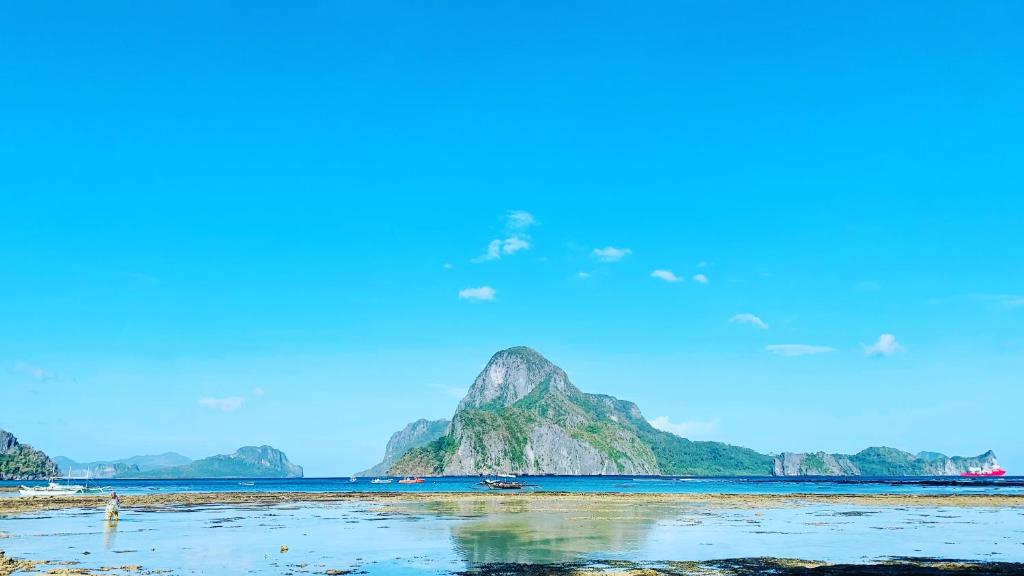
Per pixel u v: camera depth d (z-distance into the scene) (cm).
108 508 6869
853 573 3559
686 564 3909
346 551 4559
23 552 4528
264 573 3703
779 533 5650
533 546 4775
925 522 6769
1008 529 6000
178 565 3975
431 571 3753
